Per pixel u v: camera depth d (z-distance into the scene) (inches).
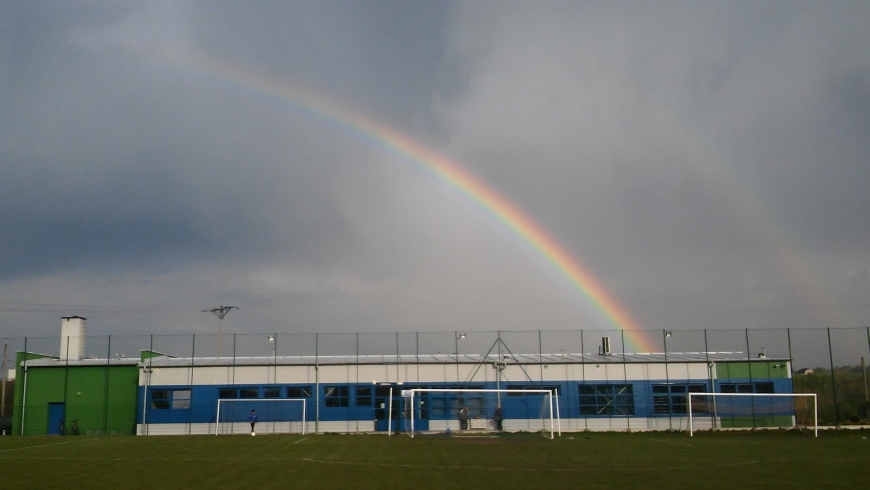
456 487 1003.9
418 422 2207.2
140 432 2217.0
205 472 1159.6
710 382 2276.1
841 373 2358.5
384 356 2364.7
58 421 2303.2
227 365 2262.6
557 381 2261.3
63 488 1005.2
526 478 1089.4
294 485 1021.8
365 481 1059.3
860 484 1026.1
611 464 1264.8
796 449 1545.3
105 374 2324.1
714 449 1550.2
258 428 2219.5
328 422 2231.8
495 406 2198.6
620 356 2416.3
